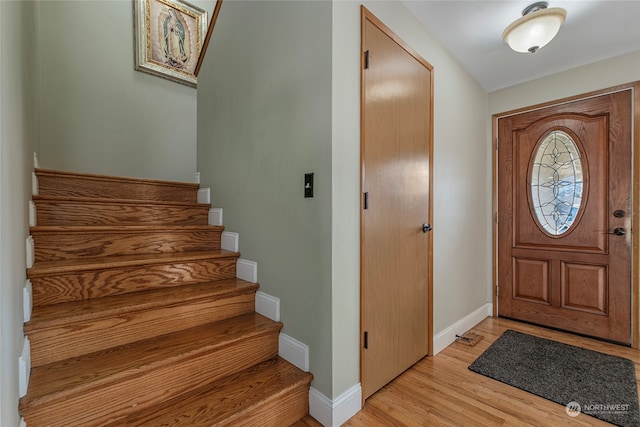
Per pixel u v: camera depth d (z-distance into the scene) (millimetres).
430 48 2080
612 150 2344
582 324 2453
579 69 2494
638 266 2225
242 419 1178
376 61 1596
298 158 1522
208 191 2410
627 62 2283
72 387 1001
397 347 1768
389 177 1690
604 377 1787
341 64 1391
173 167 3422
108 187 2129
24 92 1387
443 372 1842
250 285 1771
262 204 1782
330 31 1357
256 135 1847
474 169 2738
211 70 2406
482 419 1415
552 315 2607
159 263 1646
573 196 2520
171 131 3406
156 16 3240
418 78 1947
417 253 1943
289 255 1578
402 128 1798
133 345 1323
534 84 2732
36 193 1770
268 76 1742
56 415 985
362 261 1502
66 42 2736
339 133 1377
